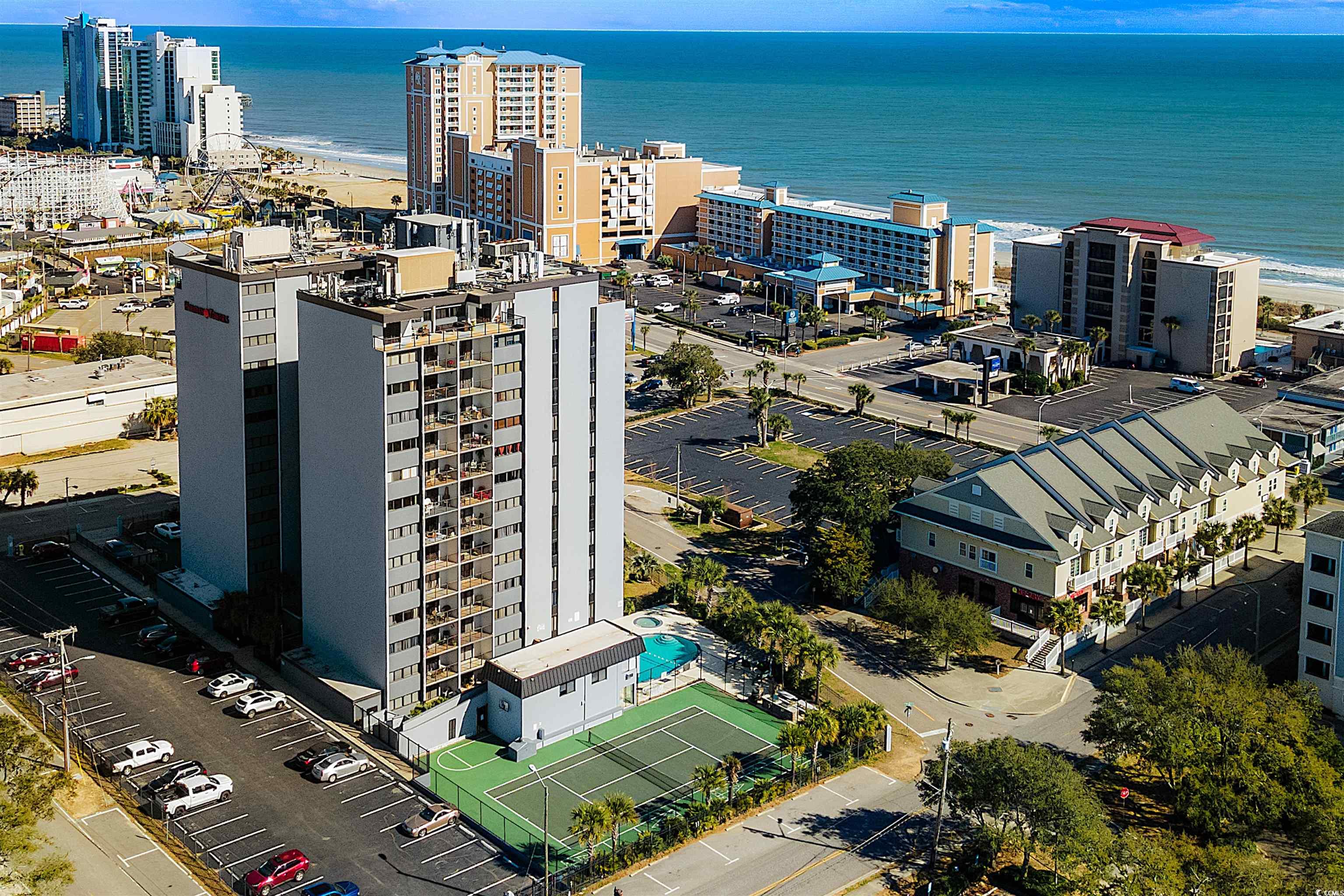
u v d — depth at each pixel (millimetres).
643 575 181000
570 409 149875
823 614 171875
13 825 111312
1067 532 162625
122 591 173375
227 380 155625
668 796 130375
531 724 139375
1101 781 134125
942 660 159500
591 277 148250
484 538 146500
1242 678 140750
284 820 124562
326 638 150375
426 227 157125
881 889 115812
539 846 121312
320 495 146000
